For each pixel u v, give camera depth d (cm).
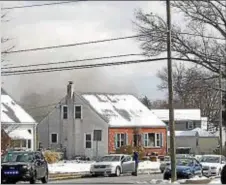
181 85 5269
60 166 5509
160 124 8094
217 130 9125
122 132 7688
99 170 4716
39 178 3578
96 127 7656
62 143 7862
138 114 8094
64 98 7912
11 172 3425
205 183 3328
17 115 7306
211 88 5250
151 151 7931
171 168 3528
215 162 4553
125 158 4912
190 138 9569
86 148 7669
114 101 8169
